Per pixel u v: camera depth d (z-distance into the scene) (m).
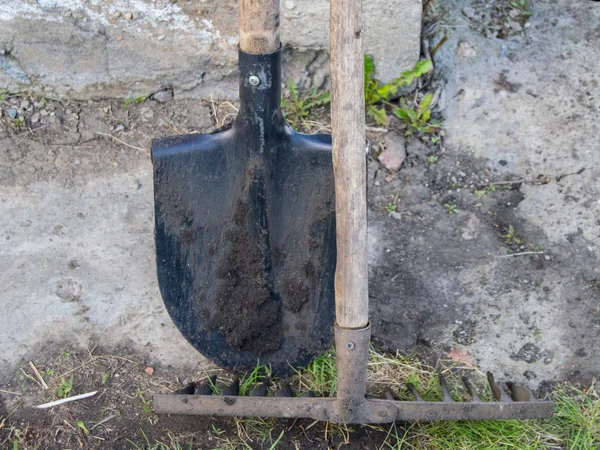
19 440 1.06
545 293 1.21
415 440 1.07
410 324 1.18
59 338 1.16
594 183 1.30
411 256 1.24
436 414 1.02
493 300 1.20
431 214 1.29
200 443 1.06
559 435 1.08
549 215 1.28
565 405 1.11
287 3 1.31
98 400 1.11
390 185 1.32
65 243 1.24
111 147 1.33
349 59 0.94
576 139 1.34
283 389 1.06
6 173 1.29
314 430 1.08
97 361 1.14
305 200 1.11
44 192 1.28
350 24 0.93
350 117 0.95
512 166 1.33
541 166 1.32
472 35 1.42
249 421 1.08
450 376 1.14
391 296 1.20
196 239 1.11
